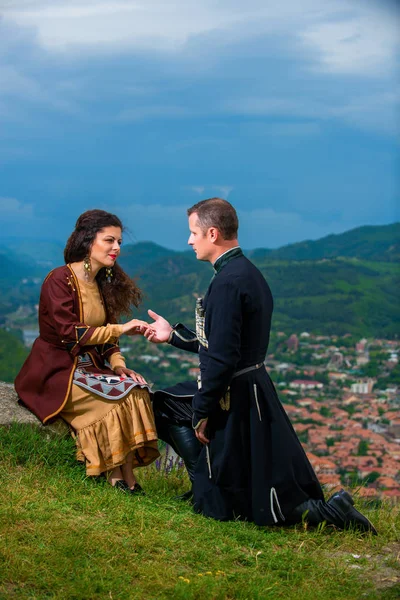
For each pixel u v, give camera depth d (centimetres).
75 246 431
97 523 348
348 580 324
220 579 312
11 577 288
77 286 430
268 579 319
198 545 348
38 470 406
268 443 390
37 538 323
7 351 7644
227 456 387
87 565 304
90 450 411
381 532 392
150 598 288
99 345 450
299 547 362
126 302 448
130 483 420
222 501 390
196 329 405
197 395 388
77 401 419
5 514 338
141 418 416
